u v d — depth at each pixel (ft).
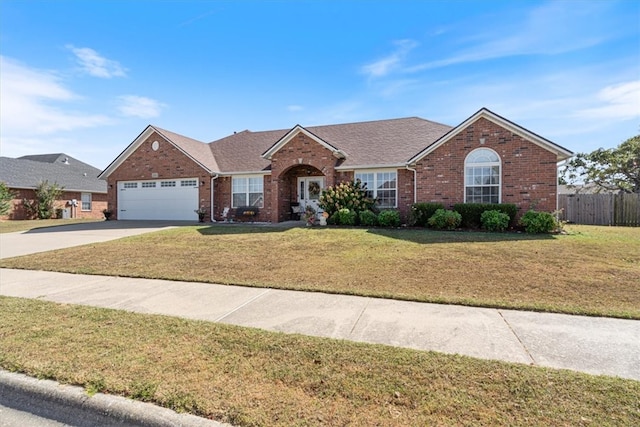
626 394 8.53
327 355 10.94
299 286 19.80
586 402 8.20
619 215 57.36
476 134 45.73
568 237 35.88
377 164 52.42
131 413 8.30
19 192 81.46
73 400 8.90
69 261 27.86
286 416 7.84
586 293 17.78
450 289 18.81
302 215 61.72
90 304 16.90
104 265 26.21
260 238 37.91
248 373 9.80
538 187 43.09
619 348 11.51
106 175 70.54
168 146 65.21
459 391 8.77
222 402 8.38
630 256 26.27
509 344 11.87
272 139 71.56
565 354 11.07
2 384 9.72
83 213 97.60
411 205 48.57
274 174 57.57
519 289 18.66
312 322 14.25
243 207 60.59
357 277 21.71
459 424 7.48
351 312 15.46
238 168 63.00
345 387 9.03
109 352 11.15
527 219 39.99
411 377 9.52
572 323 13.83
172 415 8.05
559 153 42.57
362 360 10.57
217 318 14.84
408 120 64.03
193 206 63.87
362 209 50.26
